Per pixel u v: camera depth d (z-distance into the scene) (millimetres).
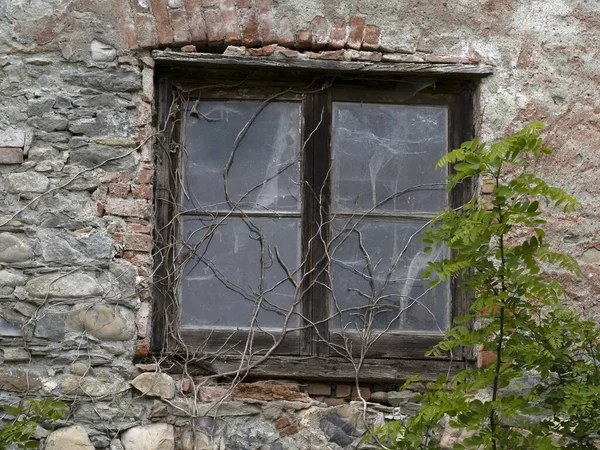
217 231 5480
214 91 5594
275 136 5582
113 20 5500
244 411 5207
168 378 5188
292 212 5500
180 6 5535
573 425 4711
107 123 5410
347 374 5301
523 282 4367
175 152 5512
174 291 5355
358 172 5574
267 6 5566
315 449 5176
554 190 4332
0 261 5246
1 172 5336
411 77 5617
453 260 4496
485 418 4453
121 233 5316
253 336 5344
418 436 4570
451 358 5363
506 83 5586
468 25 5629
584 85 5629
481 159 4367
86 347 5191
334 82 5621
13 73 5434
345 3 5609
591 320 4934
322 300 5406
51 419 5070
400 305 5438
